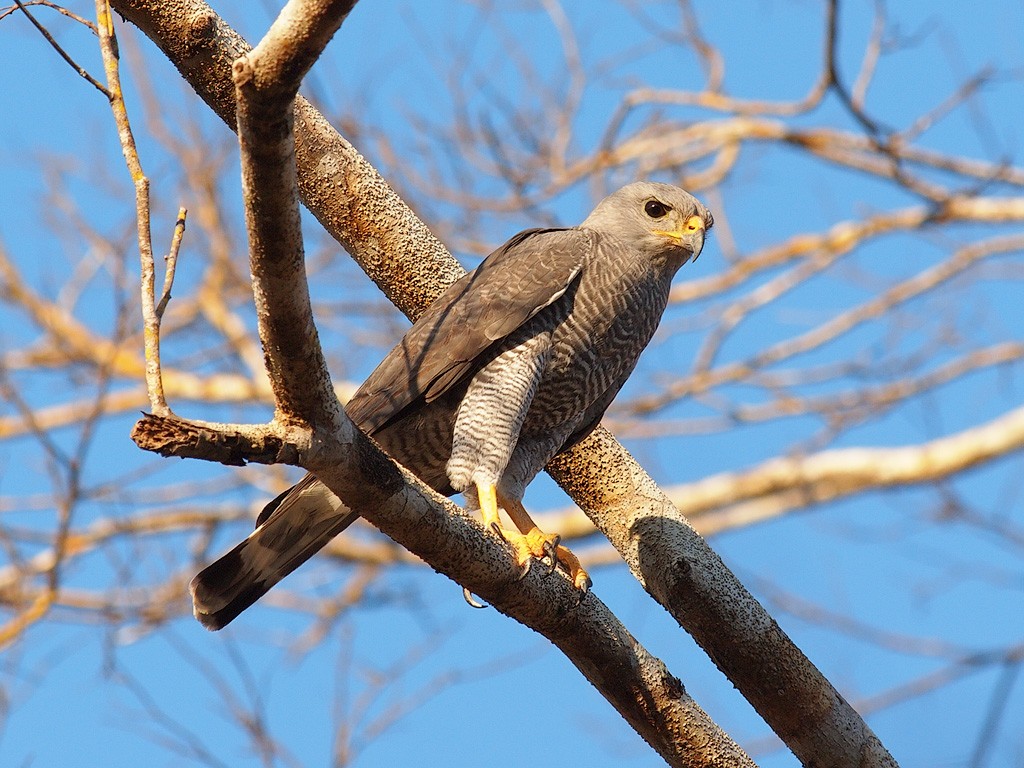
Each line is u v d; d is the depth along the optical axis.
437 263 8.69
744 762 7.36
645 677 7.24
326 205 8.53
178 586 15.19
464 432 8.36
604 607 7.20
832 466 17.52
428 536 6.29
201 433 5.44
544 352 8.75
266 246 5.27
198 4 7.47
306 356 5.54
